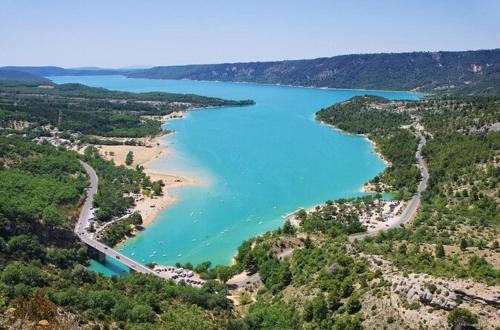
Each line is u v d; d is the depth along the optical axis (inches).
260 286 7416.3
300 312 5782.5
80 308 5157.5
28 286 5467.5
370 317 5012.3
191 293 6456.7
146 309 5408.5
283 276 6983.3
